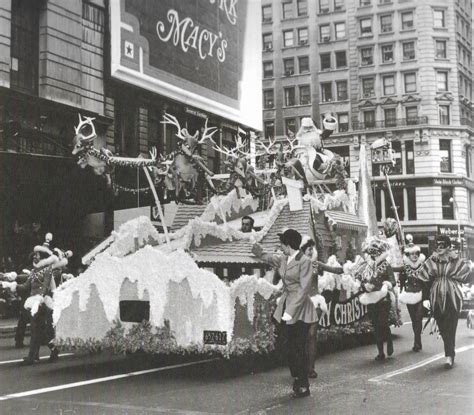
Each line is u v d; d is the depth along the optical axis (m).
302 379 7.28
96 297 9.35
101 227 26.66
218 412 6.48
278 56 56.62
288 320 7.17
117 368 9.61
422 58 51.53
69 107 25.11
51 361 10.55
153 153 11.68
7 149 20.97
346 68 54.41
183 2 32.41
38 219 23.44
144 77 29.59
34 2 25.12
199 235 10.41
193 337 8.52
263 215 13.23
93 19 27.78
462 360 10.16
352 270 11.37
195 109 33.69
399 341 13.05
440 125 49.94
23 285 10.57
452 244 9.73
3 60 23.08
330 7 55.44
